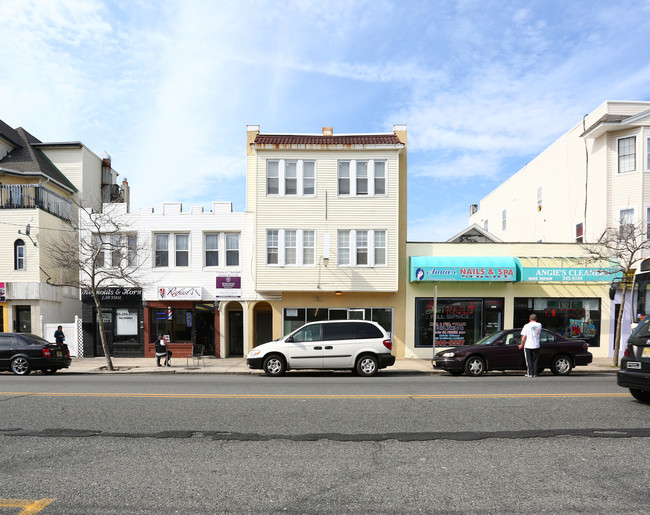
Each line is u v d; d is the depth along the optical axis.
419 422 6.89
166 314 20.08
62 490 4.39
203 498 4.22
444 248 19.84
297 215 19.39
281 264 19.30
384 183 19.55
